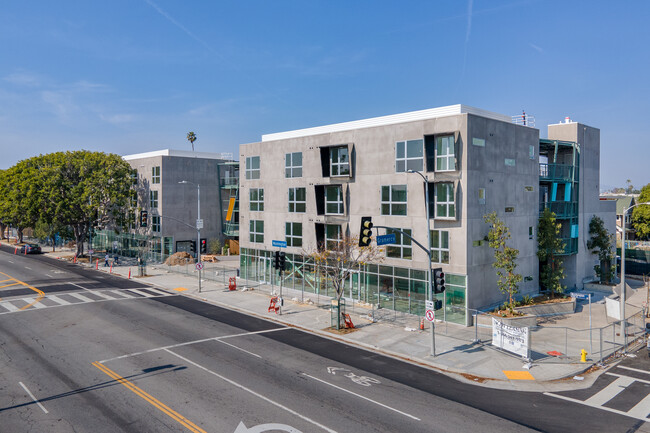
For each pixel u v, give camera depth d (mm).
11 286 40062
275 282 40812
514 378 19297
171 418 14789
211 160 62688
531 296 33312
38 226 68625
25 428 14086
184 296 37188
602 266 42656
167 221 58031
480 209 28500
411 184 30078
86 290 38812
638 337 25500
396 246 31094
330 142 35312
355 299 34188
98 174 55562
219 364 20266
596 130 41000
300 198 37938
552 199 36906
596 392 17844
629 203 78812
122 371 19188
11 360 20500
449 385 18406
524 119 36031
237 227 60719
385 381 18656
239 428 14102
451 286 28219
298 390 17375
